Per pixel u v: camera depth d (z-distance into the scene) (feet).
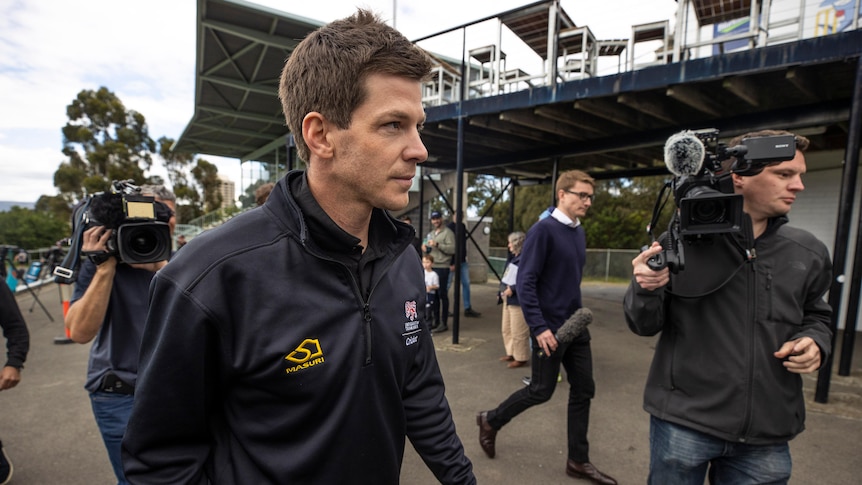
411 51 2.45
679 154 4.18
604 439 9.23
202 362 2.46
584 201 7.65
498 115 16.66
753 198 4.51
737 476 4.66
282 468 2.55
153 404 2.49
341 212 2.69
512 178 32.01
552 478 7.77
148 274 5.39
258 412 2.57
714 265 4.44
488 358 14.94
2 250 15.75
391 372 2.99
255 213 2.71
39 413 10.75
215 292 2.41
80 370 14.01
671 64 12.32
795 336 4.41
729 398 4.38
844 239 11.16
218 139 58.23
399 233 3.18
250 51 32.40
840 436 9.15
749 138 4.07
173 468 2.55
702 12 18.19
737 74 11.48
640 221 68.59
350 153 2.45
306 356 2.52
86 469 8.21
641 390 11.97
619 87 13.16
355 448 2.76
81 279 5.20
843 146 17.75
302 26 29.22
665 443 4.79
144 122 107.24
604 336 17.97
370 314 2.86
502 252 44.93
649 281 4.27
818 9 17.29
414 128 2.57
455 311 16.79
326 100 2.41
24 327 6.82
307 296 2.59
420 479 7.98
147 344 2.54
